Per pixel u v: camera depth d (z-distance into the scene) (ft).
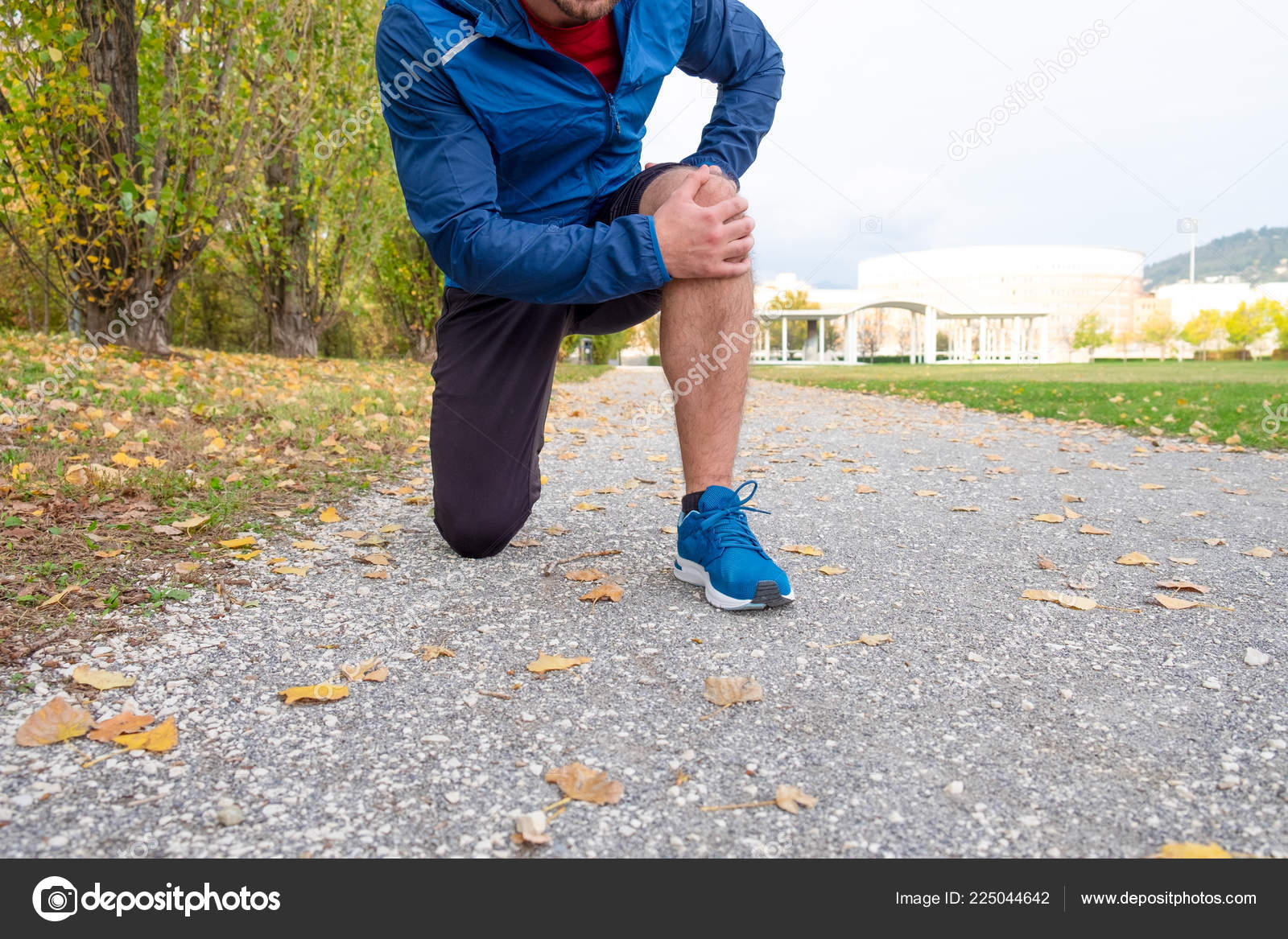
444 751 3.62
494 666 4.57
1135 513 8.85
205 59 22.77
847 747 3.67
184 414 13.61
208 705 4.02
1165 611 5.54
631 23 5.44
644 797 3.28
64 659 4.45
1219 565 6.70
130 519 7.39
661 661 4.64
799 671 4.51
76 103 20.33
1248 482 10.91
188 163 23.75
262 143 26.32
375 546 7.14
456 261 5.07
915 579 6.28
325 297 36.99
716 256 5.06
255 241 32.55
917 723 3.91
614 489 10.28
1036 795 3.30
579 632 5.09
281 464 10.48
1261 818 3.13
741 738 3.76
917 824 3.11
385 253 46.78
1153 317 167.22
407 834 3.04
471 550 6.68
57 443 10.39
